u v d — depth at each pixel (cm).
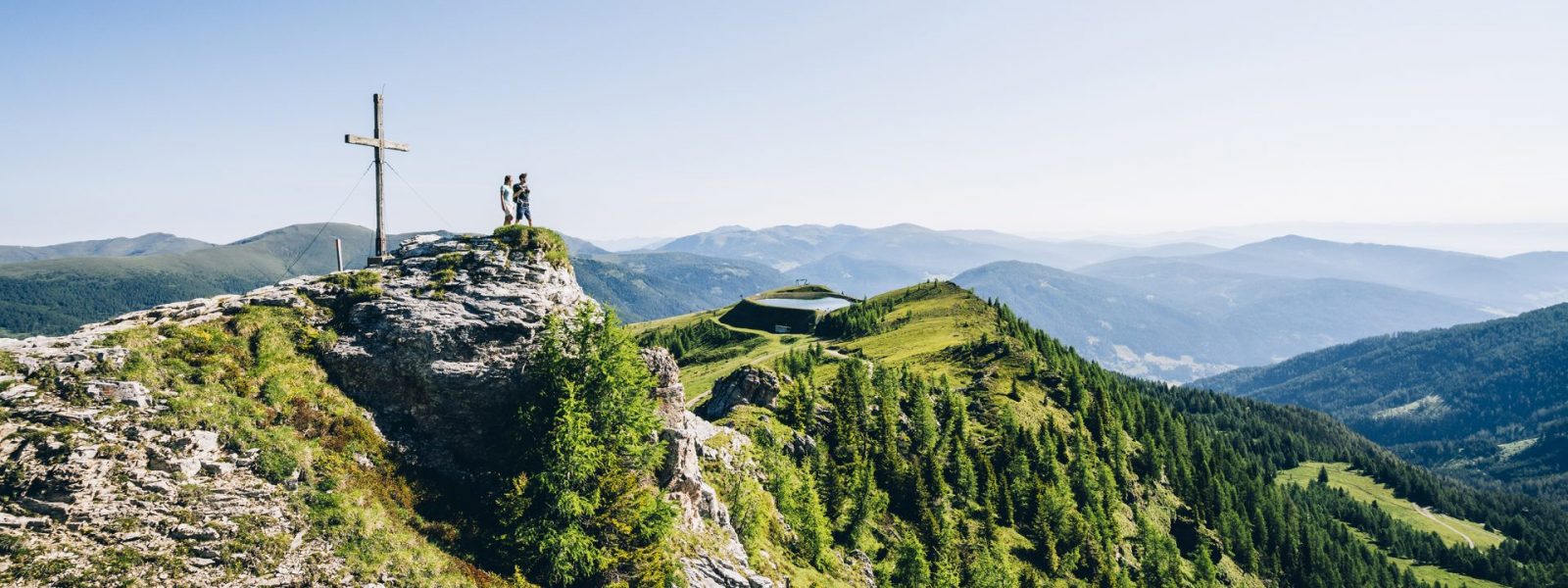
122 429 2402
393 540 2653
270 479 2561
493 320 3444
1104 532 12369
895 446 11119
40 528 2073
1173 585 11931
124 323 2947
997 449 13412
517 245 3922
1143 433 19012
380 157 3778
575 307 3944
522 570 2928
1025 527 11806
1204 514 16975
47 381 2450
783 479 6519
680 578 3372
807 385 11362
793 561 5494
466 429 3328
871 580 6938
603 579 3098
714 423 9081
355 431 2988
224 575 2209
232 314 3209
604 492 3253
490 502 3173
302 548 2417
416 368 3269
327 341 3228
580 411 3198
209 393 2695
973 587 9050
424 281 3609
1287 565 17850
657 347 4509
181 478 2378
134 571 2084
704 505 4447
